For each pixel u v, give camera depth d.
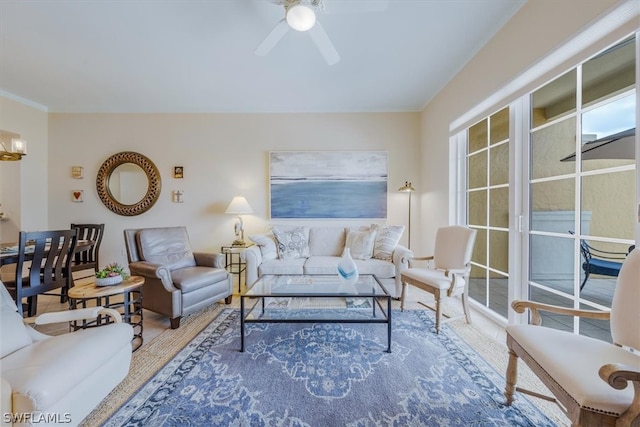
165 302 2.40
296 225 3.95
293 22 1.71
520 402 1.46
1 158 2.61
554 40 1.68
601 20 1.42
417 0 1.89
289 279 2.64
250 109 3.95
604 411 0.89
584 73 1.72
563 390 1.01
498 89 2.21
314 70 2.86
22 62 2.71
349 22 2.11
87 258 3.50
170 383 1.62
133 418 1.36
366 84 3.19
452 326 2.39
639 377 0.85
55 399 1.07
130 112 3.98
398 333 2.27
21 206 3.67
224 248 3.88
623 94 1.50
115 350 1.41
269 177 3.94
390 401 1.47
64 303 3.02
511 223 2.26
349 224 3.94
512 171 2.25
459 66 2.79
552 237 1.96
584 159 1.72
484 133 2.71
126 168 3.98
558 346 1.19
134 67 2.80
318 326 2.42
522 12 1.94
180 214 4.00
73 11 2.00
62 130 3.97
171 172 3.99
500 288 2.50
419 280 2.46
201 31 2.24
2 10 1.98
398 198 3.94
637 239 1.33
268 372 1.73
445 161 3.21
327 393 1.54
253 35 2.29
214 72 2.91
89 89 3.33
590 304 1.71
